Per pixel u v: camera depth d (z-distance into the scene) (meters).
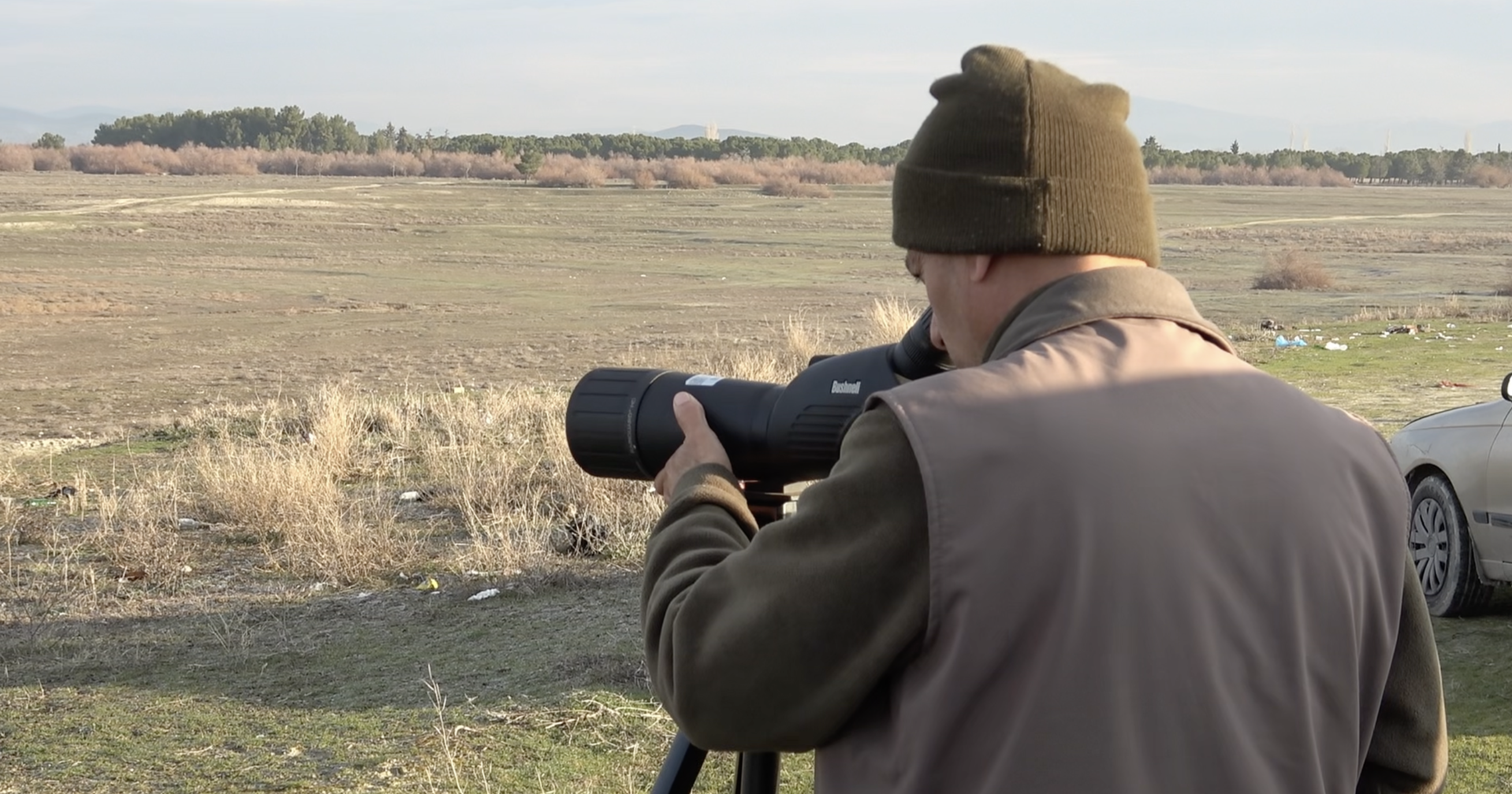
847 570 1.46
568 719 5.32
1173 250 49.22
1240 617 1.44
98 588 7.73
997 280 1.60
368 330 24.80
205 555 8.45
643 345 21.88
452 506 9.70
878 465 1.47
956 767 1.44
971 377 1.49
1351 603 1.52
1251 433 1.51
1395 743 1.66
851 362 1.91
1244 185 130.25
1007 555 1.40
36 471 11.55
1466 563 6.59
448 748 5.00
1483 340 19.92
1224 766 1.40
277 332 24.56
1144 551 1.40
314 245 45.16
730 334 23.55
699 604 1.58
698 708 1.55
